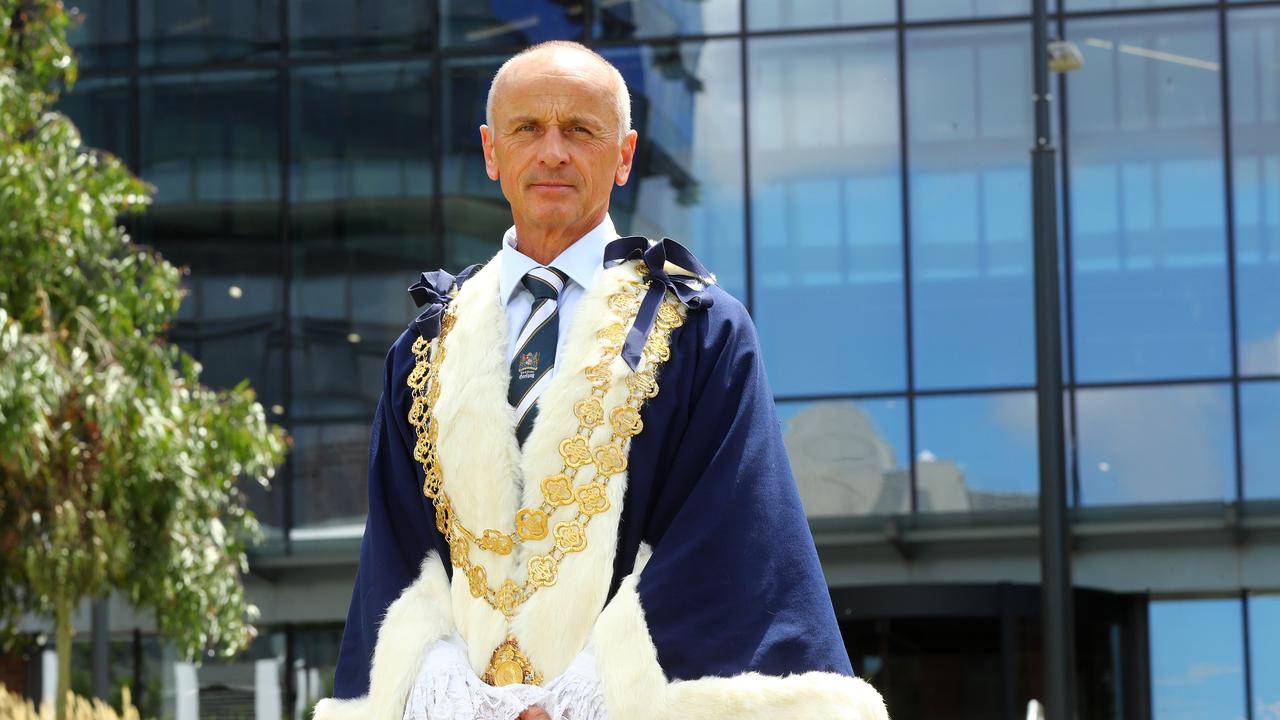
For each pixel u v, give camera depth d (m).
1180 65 15.65
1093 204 15.70
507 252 2.54
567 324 2.46
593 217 2.52
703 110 16.03
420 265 16.34
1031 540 15.62
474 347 2.46
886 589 15.84
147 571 10.41
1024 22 15.80
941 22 15.89
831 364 15.85
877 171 15.88
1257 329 15.48
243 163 16.50
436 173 16.38
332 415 16.25
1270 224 15.48
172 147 16.55
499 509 2.37
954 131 15.83
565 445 2.35
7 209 9.45
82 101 16.62
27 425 8.88
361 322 16.33
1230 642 15.48
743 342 2.43
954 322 15.76
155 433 9.78
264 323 16.34
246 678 16.16
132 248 10.61
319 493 16.22
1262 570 15.45
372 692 2.39
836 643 2.24
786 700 2.16
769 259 15.91
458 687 2.28
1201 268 15.55
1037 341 11.27
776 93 15.97
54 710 10.54
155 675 16.09
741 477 2.30
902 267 15.80
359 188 16.44
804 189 15.91
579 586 2.31
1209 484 15.49
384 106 16.45
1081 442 15.70
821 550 15.88
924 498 15.70
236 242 16.45
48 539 9.89
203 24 16.64
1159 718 15.51
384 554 2.53
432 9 16.47
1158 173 15.62
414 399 2.54
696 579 2.23
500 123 2.49
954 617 15.75
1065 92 15.76
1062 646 10.95
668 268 2.50
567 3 16.23
